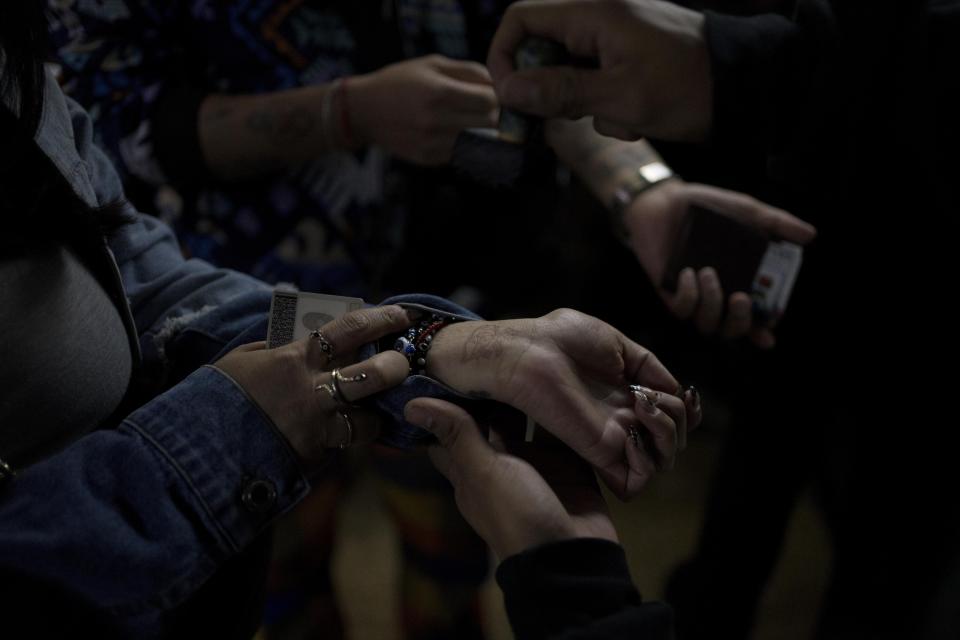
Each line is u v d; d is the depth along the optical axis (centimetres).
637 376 65
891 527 86
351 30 100
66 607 53
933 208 82
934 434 84
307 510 102
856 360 93
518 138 85
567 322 63
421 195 106
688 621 117
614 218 105
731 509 112
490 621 142
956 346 83
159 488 56
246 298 72
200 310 72
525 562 54
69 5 91
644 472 60
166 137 96
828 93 79
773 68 78
